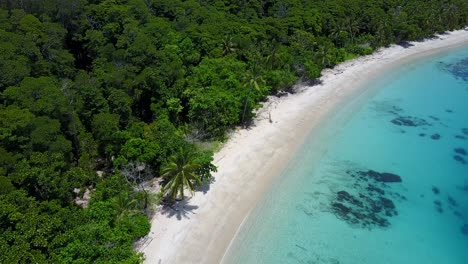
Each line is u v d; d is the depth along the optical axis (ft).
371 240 145.18
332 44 295.28
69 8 227.20
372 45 322.55
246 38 247.50
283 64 246.06
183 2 282.97
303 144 196.44
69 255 109.91
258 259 133.90
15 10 201.57
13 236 107.76
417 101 253.03
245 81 201.98
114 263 113.09
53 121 148.15
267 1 321.32
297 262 134.21
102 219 128.06
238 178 167.84
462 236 150.30
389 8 358.64
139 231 133.39
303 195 164.14
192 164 142.31
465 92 269.23
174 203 151.43
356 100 246.47
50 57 193.67
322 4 318.04
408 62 312.50
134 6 242.99
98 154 171.12
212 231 141.79
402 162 191.62
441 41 362.12
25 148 139.13
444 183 179.52
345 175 178.81
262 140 195.72
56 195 131.75
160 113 189.26
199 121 191.83
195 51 227.61
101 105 173.78
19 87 156.76
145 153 157.38
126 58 205.16
